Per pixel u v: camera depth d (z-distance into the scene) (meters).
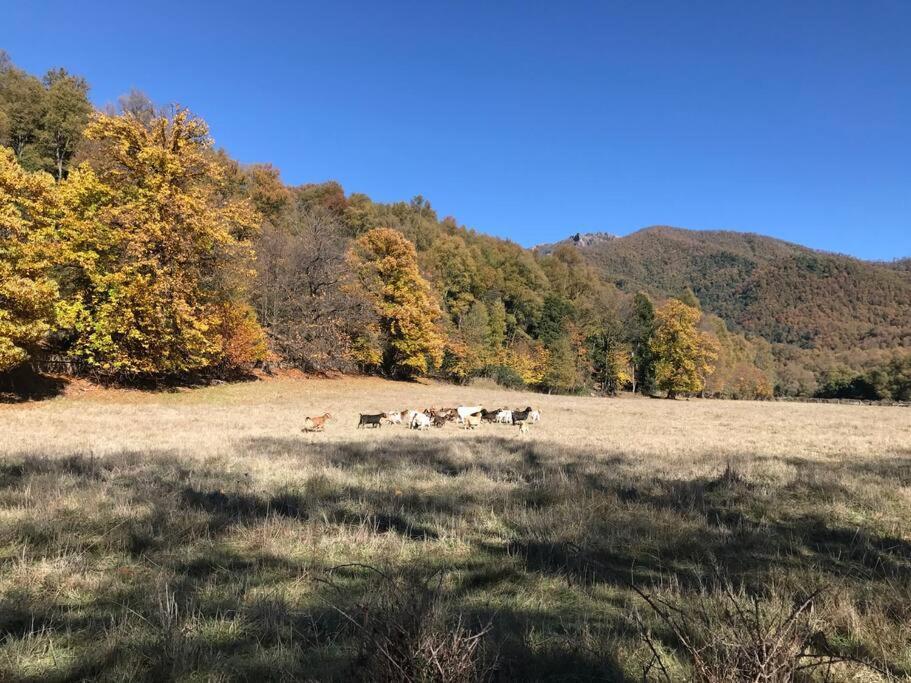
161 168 27.31
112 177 26.77
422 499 7.89
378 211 100.12
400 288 51.09
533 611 4.25
